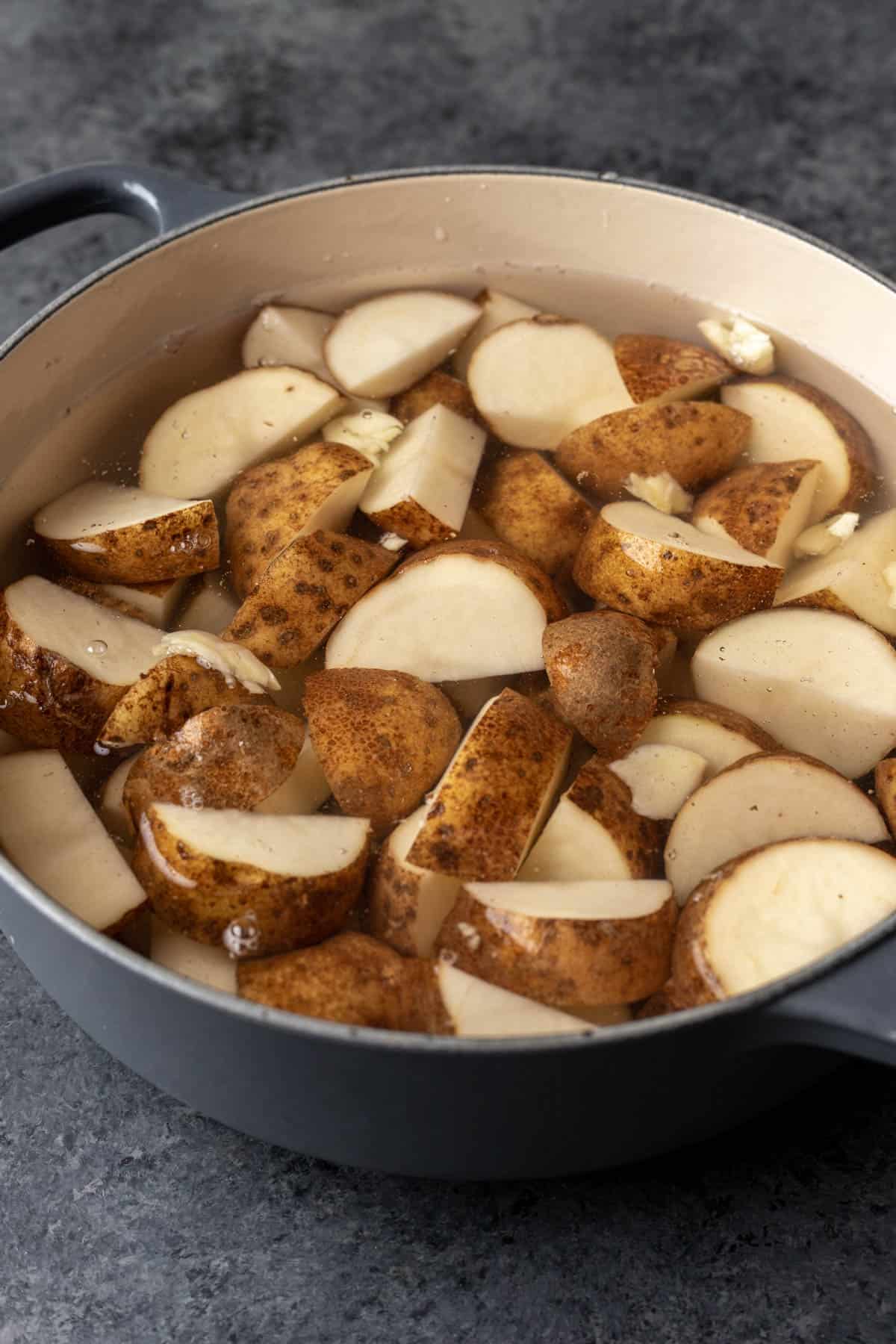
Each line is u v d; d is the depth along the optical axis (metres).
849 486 0.45
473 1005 0.34
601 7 0.74
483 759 0.36
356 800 0.37
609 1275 0.38
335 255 0.50
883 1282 0.38
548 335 0.48
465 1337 0.37
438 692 0.39
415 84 0.70
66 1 0.73
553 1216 0.39
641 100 0.70
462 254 0.51
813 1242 0.39
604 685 0.38
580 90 0.70
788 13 0.73
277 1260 0.39
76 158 0.67
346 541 0.42
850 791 0.38
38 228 0.48
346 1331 0.38
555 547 0.43
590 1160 0.35
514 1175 0.36
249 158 0.67
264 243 0.49
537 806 0.36
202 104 0.69
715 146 0.68
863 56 0.72
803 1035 0.31
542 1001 0.34
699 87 0.70
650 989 0.34
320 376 0.47
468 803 0.36
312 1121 0.34
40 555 0.43
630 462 0.45
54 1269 0.39
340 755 0.37
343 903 0.35
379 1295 0.38
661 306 0.51
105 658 0.40
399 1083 0.31
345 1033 0.29
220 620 0.42
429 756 0.38
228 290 0.49
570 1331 0.38
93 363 0.47
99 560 0.42
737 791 0.38
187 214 0.47
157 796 0.37
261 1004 0.32
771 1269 0.39
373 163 0.67
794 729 0.40
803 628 0.41
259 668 0.39
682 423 0.45
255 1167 0.40
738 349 0.48
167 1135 0.41
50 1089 0.42
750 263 0.49
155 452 0.46
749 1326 0.38
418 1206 0.40
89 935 0.31
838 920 0.35
